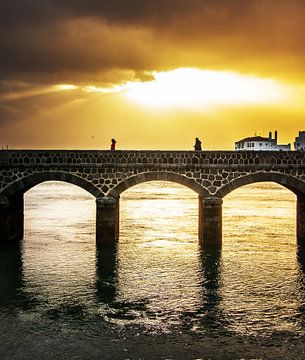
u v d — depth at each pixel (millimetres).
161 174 38531
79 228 49781
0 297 27562
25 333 22906
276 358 20703
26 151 38281
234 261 35469
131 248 39406
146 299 27422
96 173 38469
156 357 20750
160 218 59312
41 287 29328
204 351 21281
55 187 152750
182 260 35656
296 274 32312
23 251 38062
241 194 113438
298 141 117062
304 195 40156
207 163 38500
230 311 25703
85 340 22219
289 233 47688
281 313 25500
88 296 27797
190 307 26250
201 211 39688
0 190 38469
